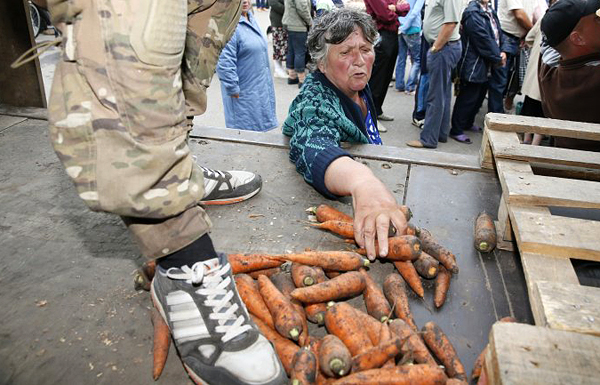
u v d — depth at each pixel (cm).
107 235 173
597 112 224
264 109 376
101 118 93
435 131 491
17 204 190
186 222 109
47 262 158
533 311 111
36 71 282
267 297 131
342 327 123
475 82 489
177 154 101
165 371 119
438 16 443
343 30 209
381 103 566
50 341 127
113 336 129
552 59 236
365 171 174
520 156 187
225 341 111
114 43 90
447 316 140
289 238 172
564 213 171
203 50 144
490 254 167
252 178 197
